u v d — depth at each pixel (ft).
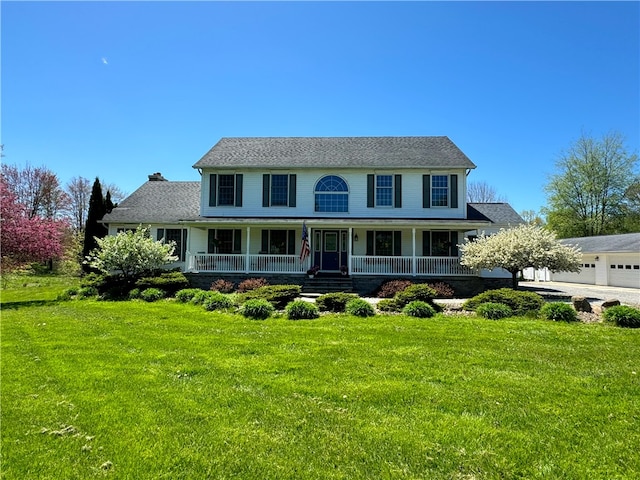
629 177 108.06
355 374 16.33
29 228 49.55
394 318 30.40
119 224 62.23
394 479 8.60
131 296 43.65
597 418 11.95
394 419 11.79
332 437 10.57
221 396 13.64
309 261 55.83
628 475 8.83
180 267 60.18
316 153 61.93
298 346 21.43
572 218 113.60
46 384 14.85
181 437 10.48
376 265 51.67
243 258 53.98
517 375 16.35
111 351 20.21
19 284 70.85
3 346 21.31
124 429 10.93
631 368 17.46
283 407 12.68
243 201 59.21
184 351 20.22
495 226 59.72
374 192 57.98
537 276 91.71
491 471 8.95
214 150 64.03
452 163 56.59
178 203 66.28
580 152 112.37
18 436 10.44
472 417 11.98
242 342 22.24
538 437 10.66
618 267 69.15
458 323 28.40
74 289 48.42
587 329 26.20
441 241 56.85
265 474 8.75
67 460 9.24
